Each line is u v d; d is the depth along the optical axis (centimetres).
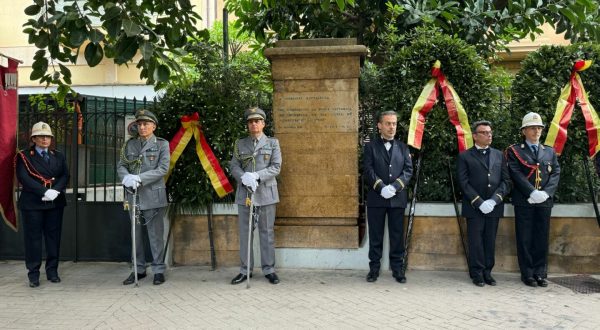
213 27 1209
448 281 608
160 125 688
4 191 642
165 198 621
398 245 608
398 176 604
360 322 472
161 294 566
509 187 596
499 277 627
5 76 639
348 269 657
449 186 662
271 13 866
